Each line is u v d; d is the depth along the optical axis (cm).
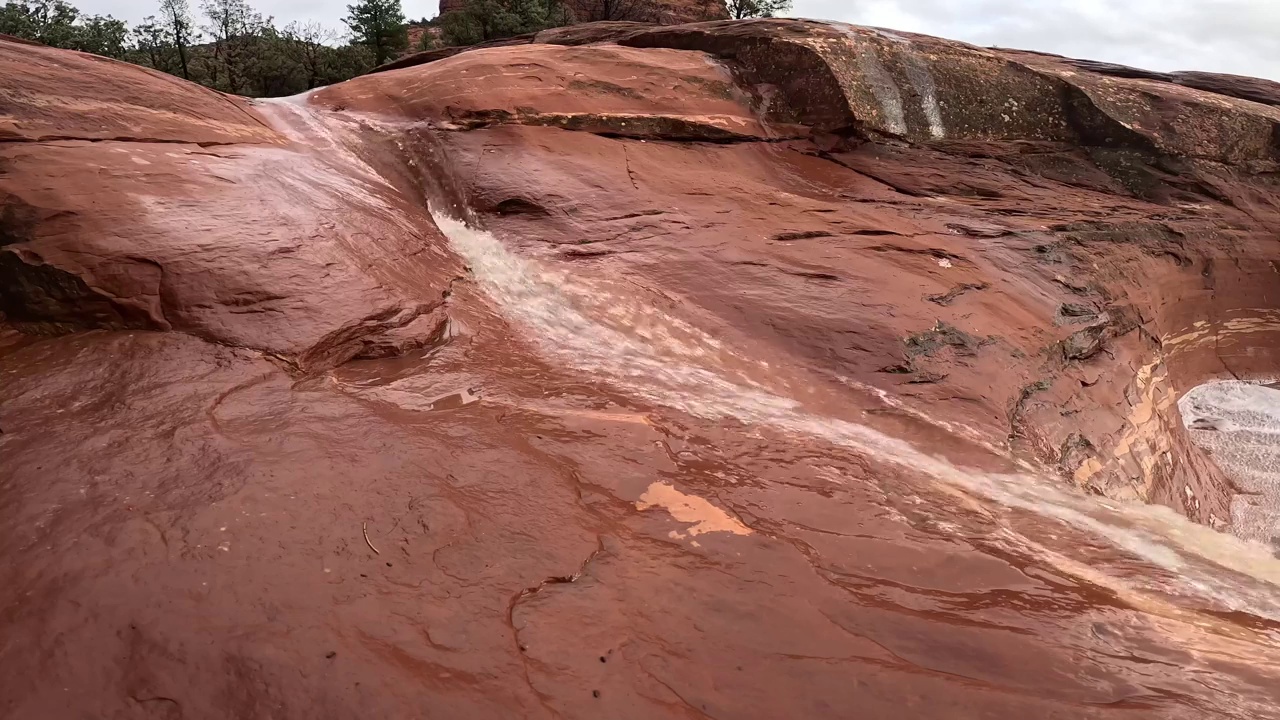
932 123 1166
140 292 480
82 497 321
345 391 463
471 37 3484
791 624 300
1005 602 333
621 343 644
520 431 446
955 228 925
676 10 4566
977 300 765
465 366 539
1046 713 258
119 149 593
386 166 888
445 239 770
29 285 473
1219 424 1066
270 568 291
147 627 255
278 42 3703
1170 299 1053
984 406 630
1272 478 971
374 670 248
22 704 225
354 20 3856
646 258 764
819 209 920
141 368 435
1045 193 1116
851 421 578
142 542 296
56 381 416
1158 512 527
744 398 579
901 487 460
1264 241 1145
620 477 409
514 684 252
